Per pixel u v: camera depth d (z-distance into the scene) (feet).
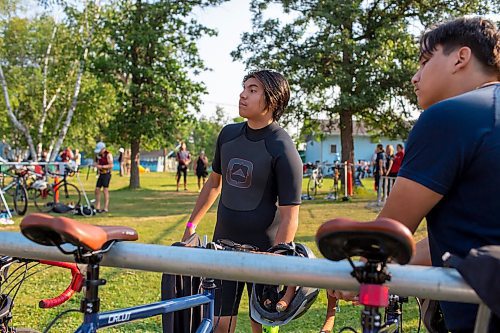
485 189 4.41
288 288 7.40
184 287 7.45
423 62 5.47
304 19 63.52
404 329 13.42
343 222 3.59
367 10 64.75
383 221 3.52
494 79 5.12
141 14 69.56
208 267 4.32
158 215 39.81
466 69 5.10
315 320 14.28
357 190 63.82
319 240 3.69
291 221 8.81
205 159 73.05
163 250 4.48
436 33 5.29
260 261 4.21
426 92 5.34
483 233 4.44
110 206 47.09
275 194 9.17
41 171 45.62
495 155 4.37
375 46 61.41
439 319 5.40
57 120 102.89
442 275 3.90
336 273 4.04
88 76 92.63
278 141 9.05
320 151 161.99
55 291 17.03
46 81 93.20
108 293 16.87
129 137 73.20
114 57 68.18
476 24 5.11
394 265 3.99
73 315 14.62
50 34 95.04
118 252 4.55
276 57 63.31
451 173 4.46
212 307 7.43
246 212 9.13
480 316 4.00
